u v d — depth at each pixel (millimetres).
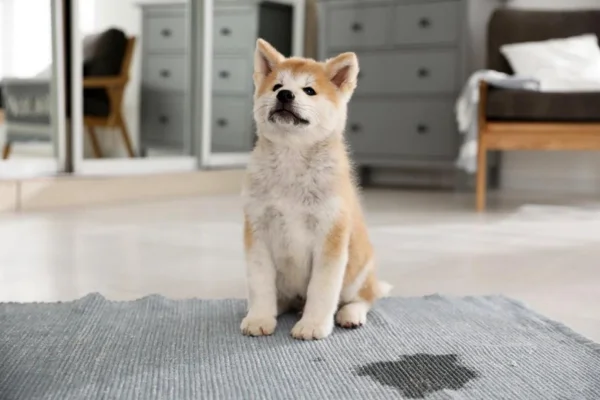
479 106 3371
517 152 4742
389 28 4469
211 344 1291
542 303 1673
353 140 4676
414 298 1682
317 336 1329
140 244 2408
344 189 1381
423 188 4840
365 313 1478
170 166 4207
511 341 1326
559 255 2289
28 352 1218
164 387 1065
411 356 1231
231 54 4625
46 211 3215
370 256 1505
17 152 3805
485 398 1034
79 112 3574
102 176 3658
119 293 1714
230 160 4633
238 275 1945
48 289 1738
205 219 3066
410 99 4445
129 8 4047
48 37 3473
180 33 4359
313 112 1374
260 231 1396
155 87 4301
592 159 4539
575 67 3854
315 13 5250
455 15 4242
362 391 1057
